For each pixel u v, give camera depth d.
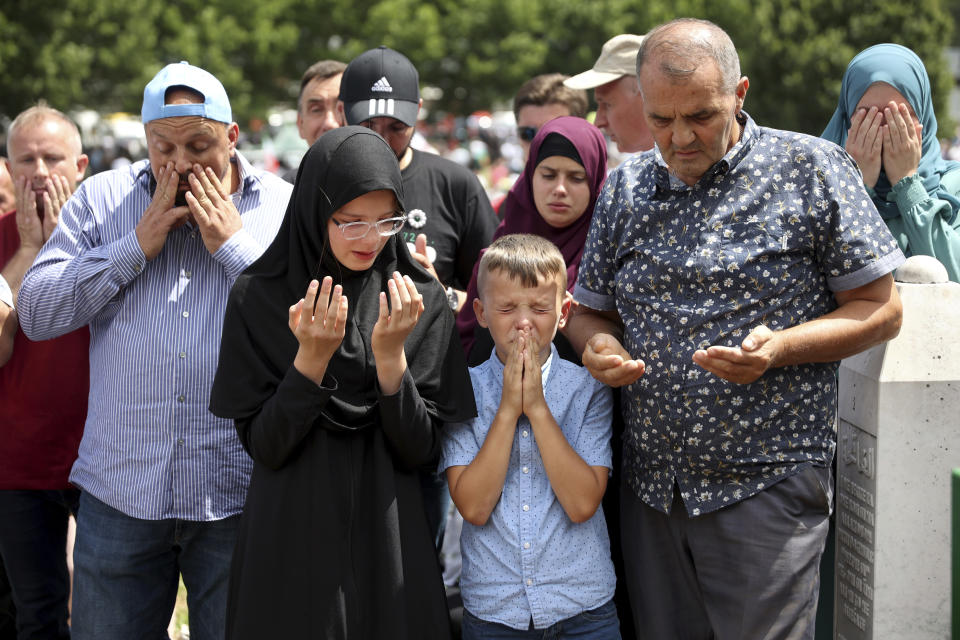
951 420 3.13
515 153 28.95
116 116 32.91
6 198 4.78
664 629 3.08
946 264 3.53
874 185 3.62
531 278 2.98
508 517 3.02
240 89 30.89
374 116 4.16
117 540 3.24
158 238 3.19
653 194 2.96
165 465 3.21
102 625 3.27
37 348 3.88
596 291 3.17
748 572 2.89
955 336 3.13
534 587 2.97
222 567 3.29
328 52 33.91
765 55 21.59
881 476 3.14
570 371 3.20
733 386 2.82
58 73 26.34
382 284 3.03
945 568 3.18
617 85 4.65
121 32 27.89
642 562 3.11
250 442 2.91
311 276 2.95
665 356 2.88
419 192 4.27
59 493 3.99
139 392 3.22
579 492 2.98
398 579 2.87
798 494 2.87
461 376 3.10
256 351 2.95
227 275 3.25
